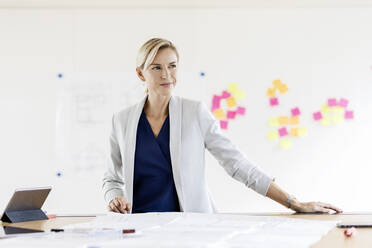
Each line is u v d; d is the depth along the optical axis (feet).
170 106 6.56
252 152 13.17
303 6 13.29
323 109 13.23
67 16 13.39
